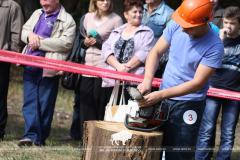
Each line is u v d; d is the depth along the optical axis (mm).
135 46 6738
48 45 7238
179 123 4859
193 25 4227
